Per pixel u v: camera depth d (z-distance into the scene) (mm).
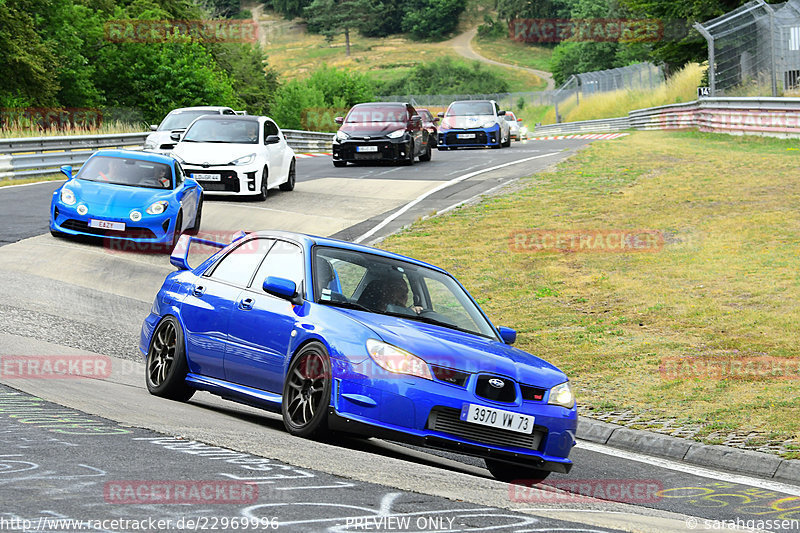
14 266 31375
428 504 10359
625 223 39844
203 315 17297
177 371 17625
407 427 13844
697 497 14633
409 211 45594
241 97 198500
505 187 51125
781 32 69438
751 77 73875
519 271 33719
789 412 19734
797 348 23969
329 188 53906
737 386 21672
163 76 136375
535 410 14562
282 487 10359
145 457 11289
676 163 55000
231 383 16578
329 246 16672
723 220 38781
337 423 14078
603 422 19859
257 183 47594
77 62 127438
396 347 14180
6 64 114000
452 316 16500
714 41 76750
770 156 55219
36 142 62906
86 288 29703
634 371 23219
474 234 39594
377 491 10742
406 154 63625
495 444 14344
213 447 12336
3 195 49844
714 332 25781
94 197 35312
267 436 13906
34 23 120562
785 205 40594
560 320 28016
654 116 103500
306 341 14977
